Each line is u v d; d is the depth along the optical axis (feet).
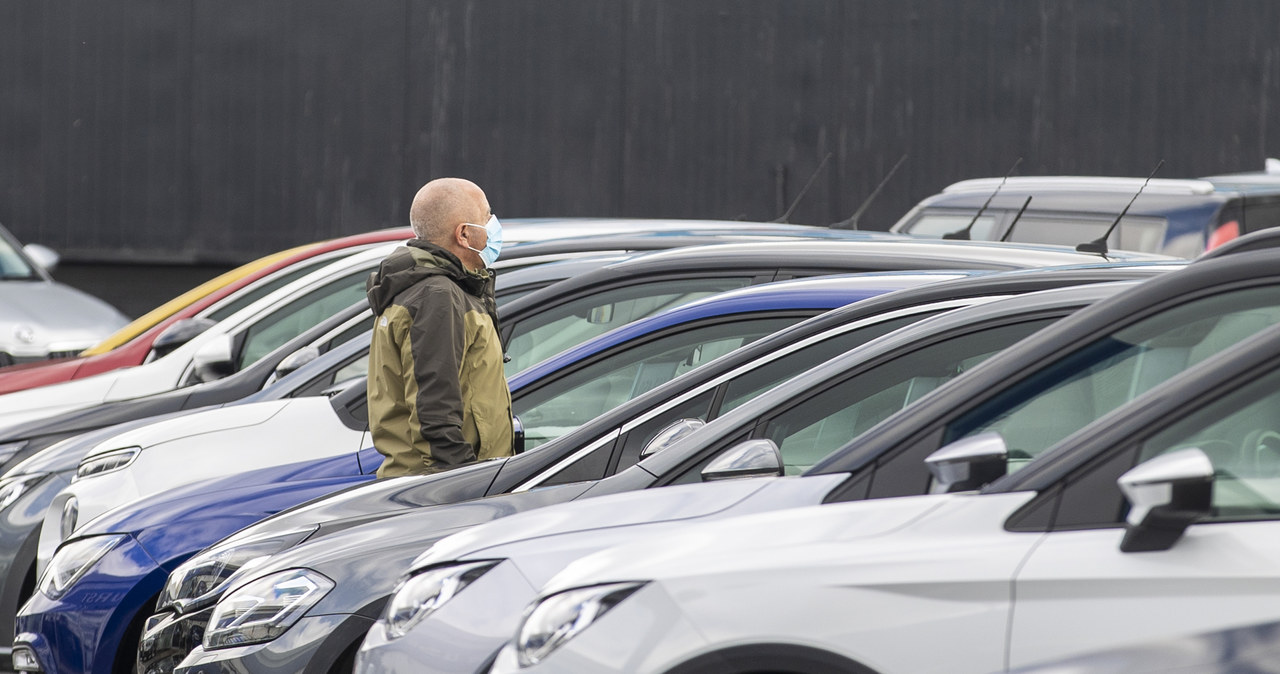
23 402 88.07
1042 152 211.20
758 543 32.63
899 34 210.38
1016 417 34.94
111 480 64.64
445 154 214.48
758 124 212.23
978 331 42.47
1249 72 210.38
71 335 143.02
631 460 49.08
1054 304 42.04
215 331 88.74
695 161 212.84
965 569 30.27
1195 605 28.73
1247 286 33.37
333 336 79.77
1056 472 31.01
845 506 33.24
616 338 58.49
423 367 55.57
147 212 218.18
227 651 44.96
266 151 216.54
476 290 58.49
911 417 35.29
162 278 220.02
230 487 59.31
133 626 56.24
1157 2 209.77
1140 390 35.24
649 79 212.02
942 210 119.65
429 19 213.05
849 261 62.44
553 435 58.90
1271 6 209.46
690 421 45.91
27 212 218.79
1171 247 100.94
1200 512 28.43
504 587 36.96
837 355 49.26
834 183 212.64
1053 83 210.38
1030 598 29.66
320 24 214.07
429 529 45.09
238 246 218.18
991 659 29.55
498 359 57.93
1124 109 210.79
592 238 81.41
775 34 211.20
